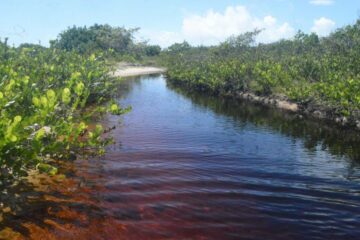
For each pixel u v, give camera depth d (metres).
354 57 25.80
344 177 10.15
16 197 7.59
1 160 6.58
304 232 7.05
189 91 33.47
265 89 26.48
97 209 7.47
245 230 7.02
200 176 9.82
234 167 10.73
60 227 6.64
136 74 54.03
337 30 34.78
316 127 17.47
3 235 6.21
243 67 29.17
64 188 8.34
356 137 15.52
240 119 19.11
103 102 21.28
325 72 24.69
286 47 41.88
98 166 10.04
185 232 6.83
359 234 7.03
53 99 7.71
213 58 41.31
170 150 12.25
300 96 21.47
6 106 7.80
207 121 18.27
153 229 6.85
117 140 13.17
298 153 12.65
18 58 24.25
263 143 13.97
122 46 70.94
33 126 7.41
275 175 10.15
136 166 10.31
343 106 17.95
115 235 6.54
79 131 8.14
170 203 8.00
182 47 73.44
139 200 8.05
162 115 19.52
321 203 8.35
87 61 23.84
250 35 44.47
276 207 8.06
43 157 8.51
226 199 8.37
